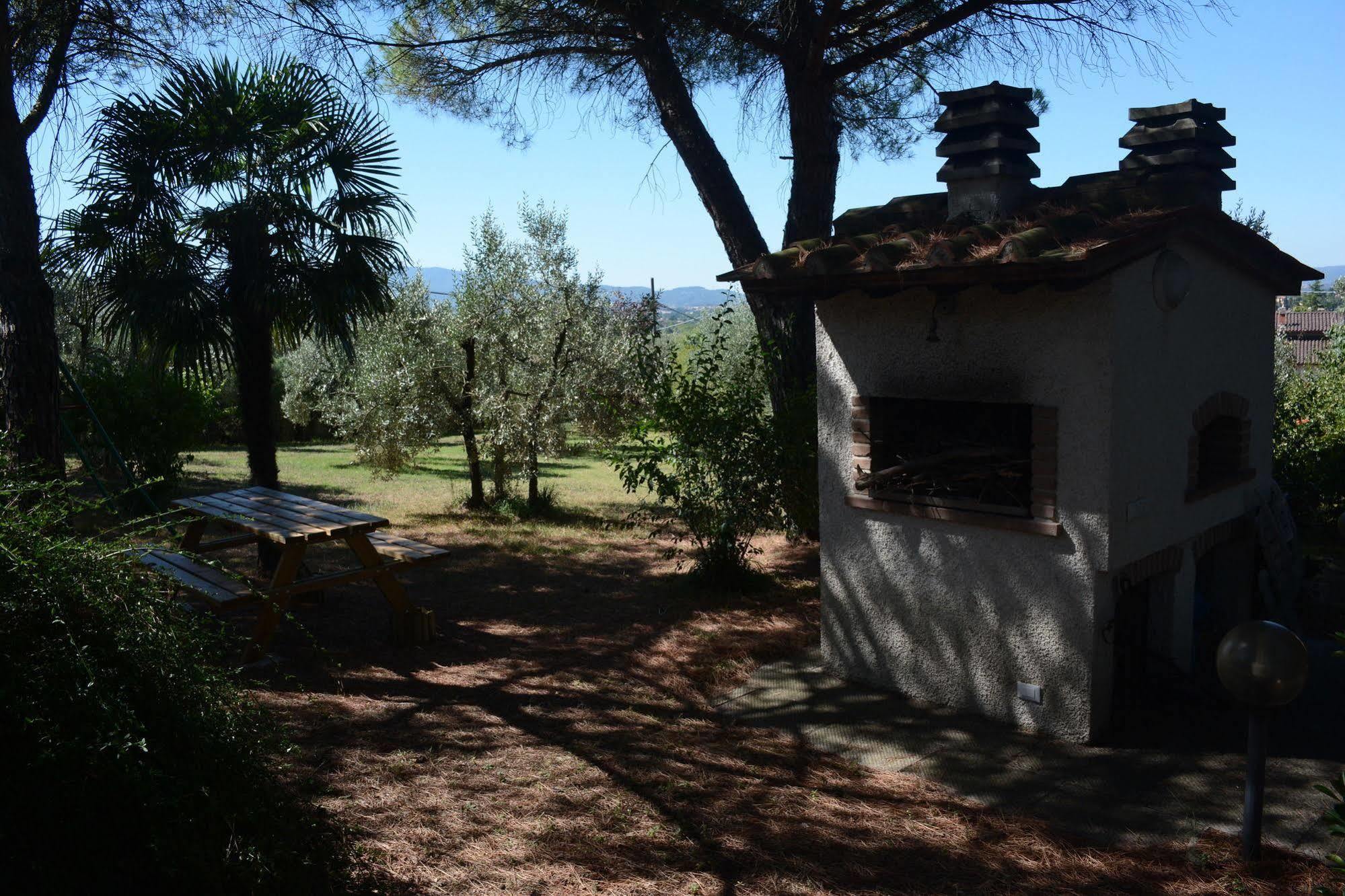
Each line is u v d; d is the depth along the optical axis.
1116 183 5.03
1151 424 4.56
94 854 2.37
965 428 5.08
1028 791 4.04
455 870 3.29
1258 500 5.62
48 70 7.40
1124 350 4.31
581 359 11.94
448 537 10.27
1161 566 4.79
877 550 5.27
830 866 3.41
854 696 5.25
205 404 11.98
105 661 2.50
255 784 2.77
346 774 4.04
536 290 12.17
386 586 6.02
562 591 7.75
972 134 5.00
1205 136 4.95
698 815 3.80
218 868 2.45
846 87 10.06
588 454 22.48
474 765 4.23
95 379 11.16
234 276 7.30
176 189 7.23
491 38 9.51
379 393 12.02
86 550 2.70
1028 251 4.07
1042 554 4.55
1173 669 4.98
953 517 4.85
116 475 11.70
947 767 4.30
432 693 5.20
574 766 4.25
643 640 6.32
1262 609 5.80
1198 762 4.27
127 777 2.33
